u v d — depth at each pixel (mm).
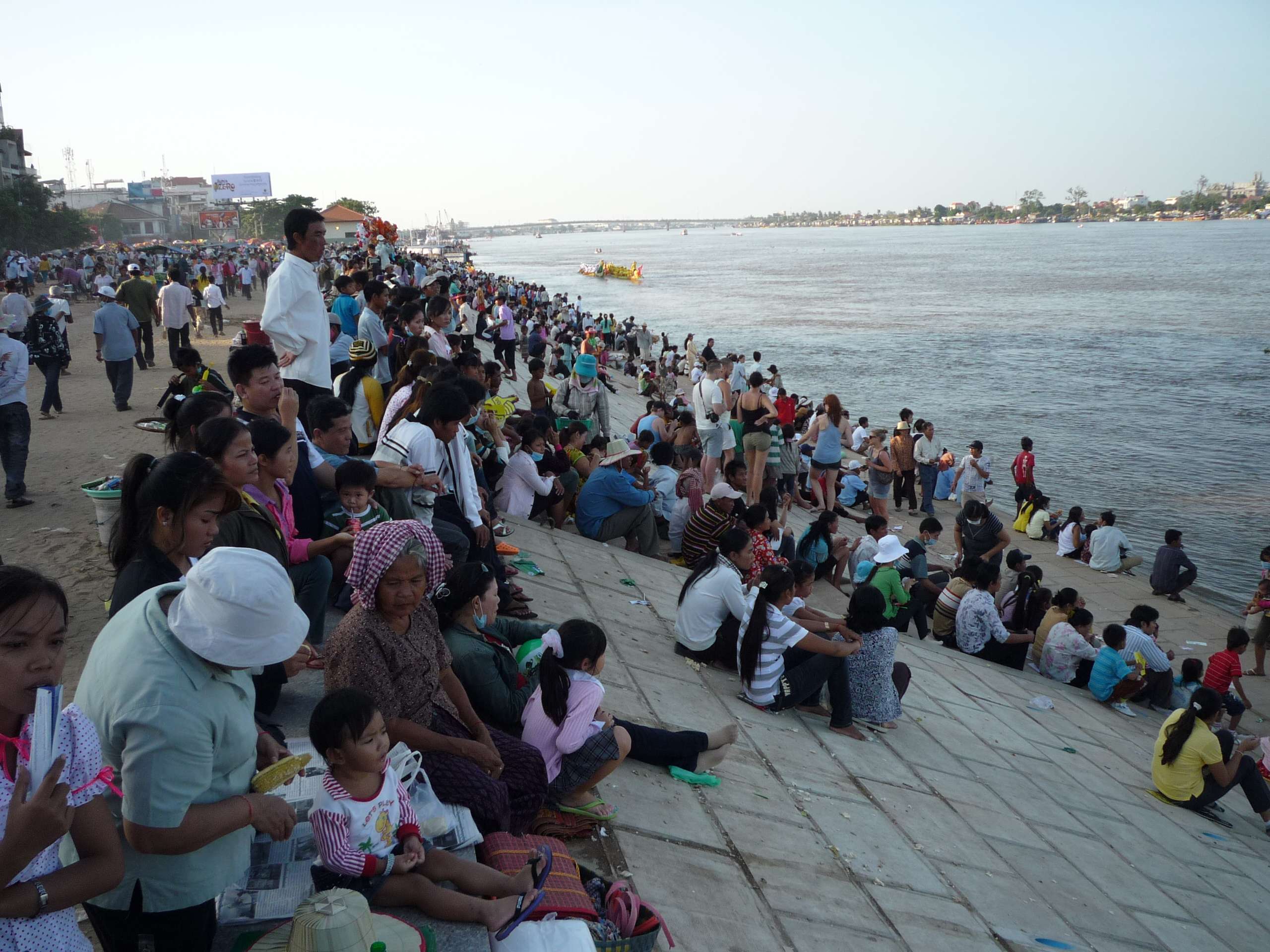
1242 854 8703
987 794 8109
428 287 18266
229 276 32844
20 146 76875
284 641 2967
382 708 4199
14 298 16594
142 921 3008
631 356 43875
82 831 2553
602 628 8648
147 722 2758
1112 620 15141
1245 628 14703
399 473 6590
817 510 18969
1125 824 8508
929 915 5828
